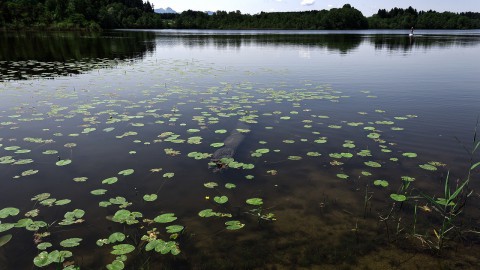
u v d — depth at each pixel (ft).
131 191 16.52
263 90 38.50
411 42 135.85
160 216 14.15
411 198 16.08
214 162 19.56
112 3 324.60
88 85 41.37
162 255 12.39
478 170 18.51
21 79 45.29
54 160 19.61
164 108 30.53
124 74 50.80
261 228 14.02
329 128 25.39
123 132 24.27
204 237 13.41
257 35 211.61
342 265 11.98
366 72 52.85
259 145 22.26
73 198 15.78
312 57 78.43
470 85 41.50
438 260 12.16
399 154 20.74
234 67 60.13
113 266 11.48
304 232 13.78
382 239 13.32
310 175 18.31
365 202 15.78
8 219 14.10
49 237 13.14
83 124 25.91
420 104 32.17
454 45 117.60
